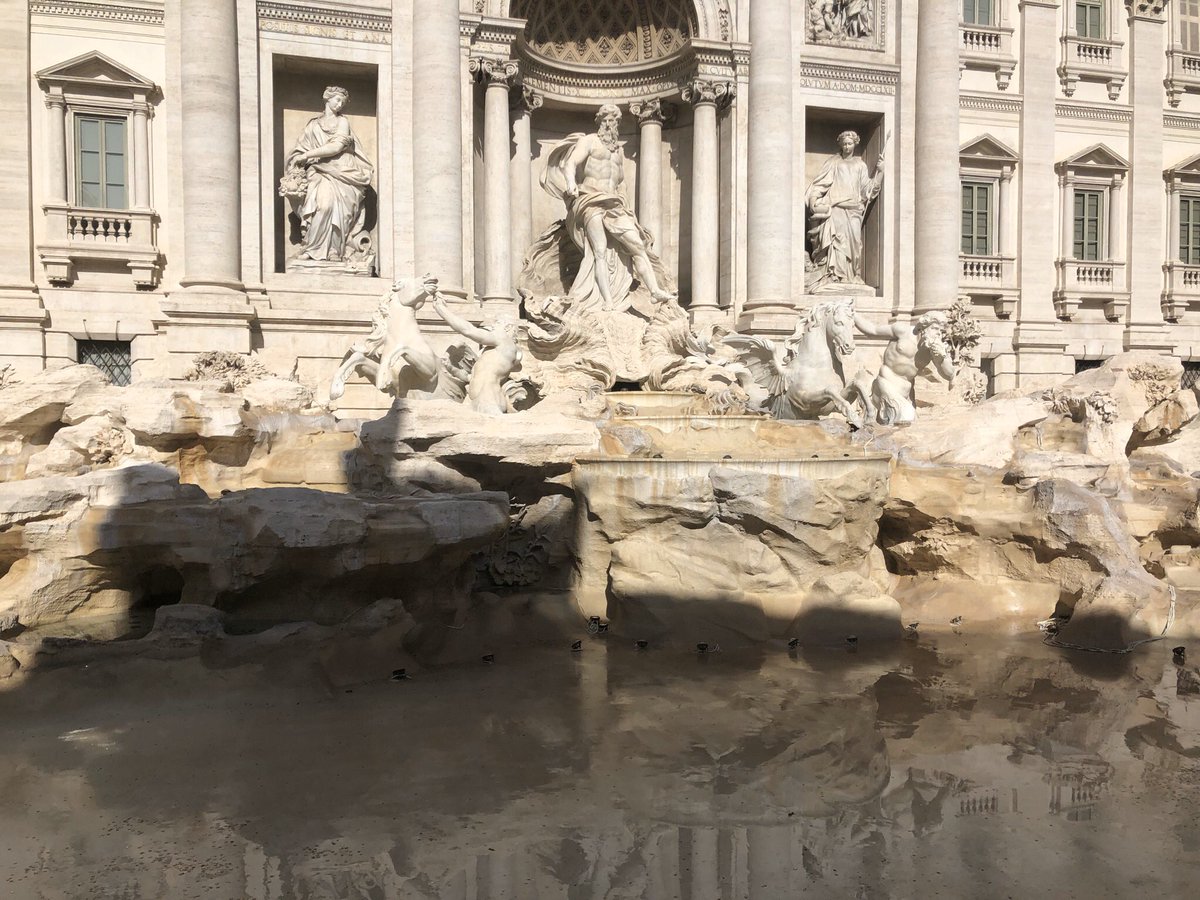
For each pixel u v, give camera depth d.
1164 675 13.86
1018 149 33.88
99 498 14.80
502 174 28.19
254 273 26.28
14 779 9.71
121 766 10.06
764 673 13.90
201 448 17.59
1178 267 35.88
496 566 17.30
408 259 27.55
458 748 10.72
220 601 14.49
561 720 11.72
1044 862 8.28
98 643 13.47
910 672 14.00
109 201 26.05
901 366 22.22
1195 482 19.86
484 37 27.59
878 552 18.36
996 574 17.69
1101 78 34.84
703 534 16.48
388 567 14.55
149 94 25.92
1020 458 18.16
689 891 7.74
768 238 29.33
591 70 31.42
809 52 30.75
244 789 9.55
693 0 29.47
